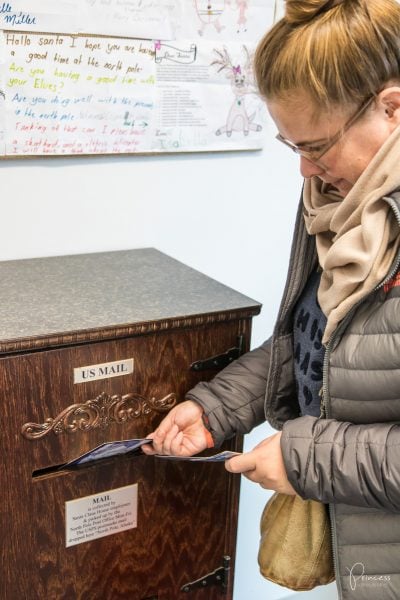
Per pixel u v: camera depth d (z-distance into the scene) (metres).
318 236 1.01
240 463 0.98
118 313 1.08
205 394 1.13
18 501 1.04
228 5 1.44
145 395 1.10
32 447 1.02
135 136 1.43
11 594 1.08
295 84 0.83
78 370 1.02
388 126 0.85
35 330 0.99
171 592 1.26
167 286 1.23
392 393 0.90
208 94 1.48
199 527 1.25
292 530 1.12
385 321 0.89
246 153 1.59
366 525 1.00
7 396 0.98
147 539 1.20
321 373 1.06
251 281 1.71
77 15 1.30
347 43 0.80
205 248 1.62
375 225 0.87
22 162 1.34
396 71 0.82
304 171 0.94
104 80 1.36
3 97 1.28
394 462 0.86
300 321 1.10
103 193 1.45
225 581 1.32
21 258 1.40
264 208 1.67
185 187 1.54
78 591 1.15
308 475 0.91
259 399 1.16
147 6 1.36
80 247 1.46
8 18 1.24
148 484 1.16
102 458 1.10
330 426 0.93
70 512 1.10
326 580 1.16
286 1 0.86
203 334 1.13
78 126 1.36
